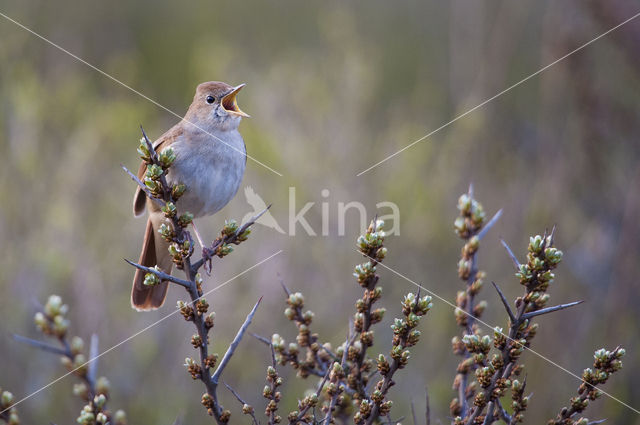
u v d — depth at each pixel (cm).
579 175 1095
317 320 1003
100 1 1761
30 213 1088
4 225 1052
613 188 1090
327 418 482
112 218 1134
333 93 1291
